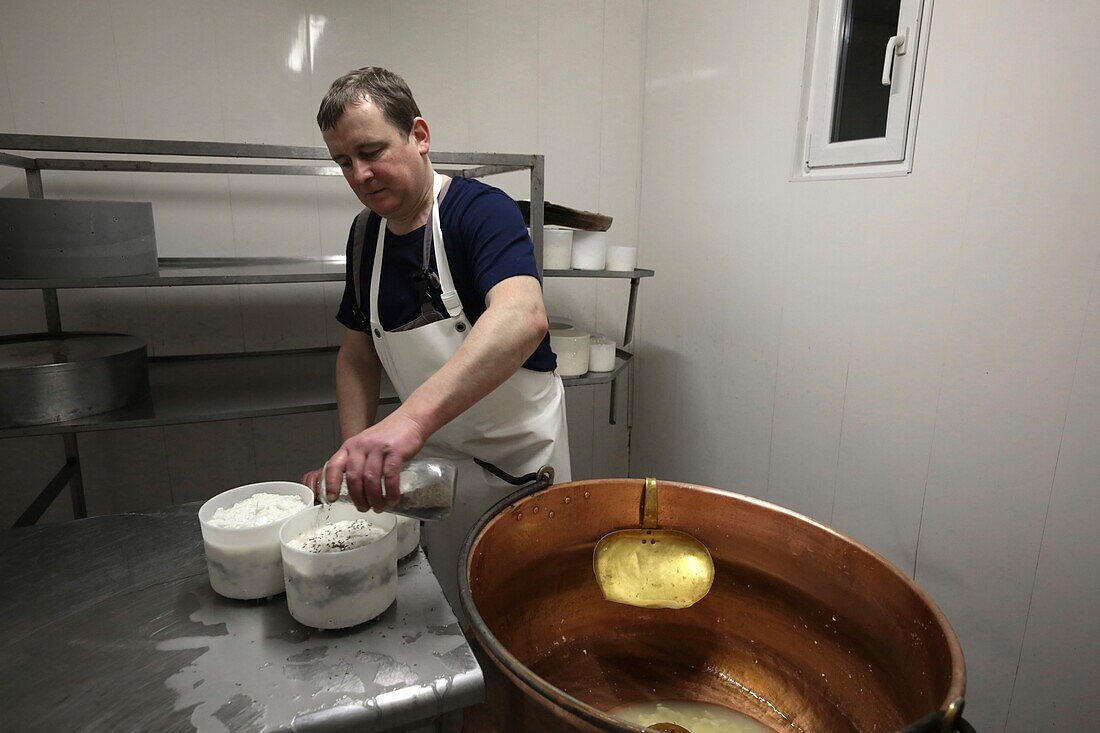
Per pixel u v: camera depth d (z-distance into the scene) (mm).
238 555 740
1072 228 1114
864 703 834
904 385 1471
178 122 1879
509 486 1350
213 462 2092
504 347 957
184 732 581
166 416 1502
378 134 1028
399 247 1217
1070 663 1188
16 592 783
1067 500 1164
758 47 1840
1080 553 1153
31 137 1327
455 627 734
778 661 953
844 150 1581
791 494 1857
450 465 777
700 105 2107
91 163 1726
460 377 896
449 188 1187
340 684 641
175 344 1994
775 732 887
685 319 2277
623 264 2051
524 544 919
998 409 1271
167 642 697
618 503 993
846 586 870
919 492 1458
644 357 2551
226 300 2016
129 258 1402
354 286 1355
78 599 771
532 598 961
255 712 604
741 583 987
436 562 1441
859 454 1613
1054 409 1170
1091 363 1105
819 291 1691
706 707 926
